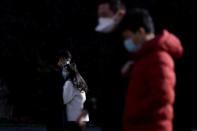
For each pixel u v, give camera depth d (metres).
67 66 15.19
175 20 29.69
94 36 33.56
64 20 34.59
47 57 33.16
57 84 15.17
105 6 7.73
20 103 34.12
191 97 13.33
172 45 6.94
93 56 32.91
